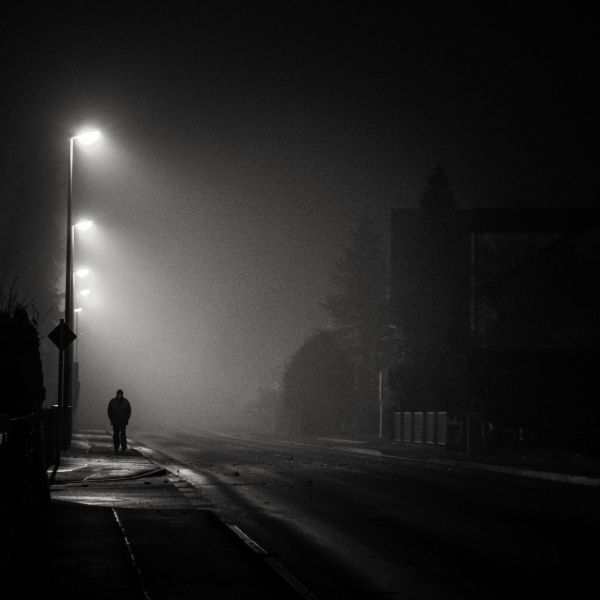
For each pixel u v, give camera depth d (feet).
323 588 62.34
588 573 68.23
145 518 88.28
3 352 98.07
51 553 67.00
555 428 238.48
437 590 61.87
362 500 121.49
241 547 71.87
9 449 58.54
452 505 116.06
